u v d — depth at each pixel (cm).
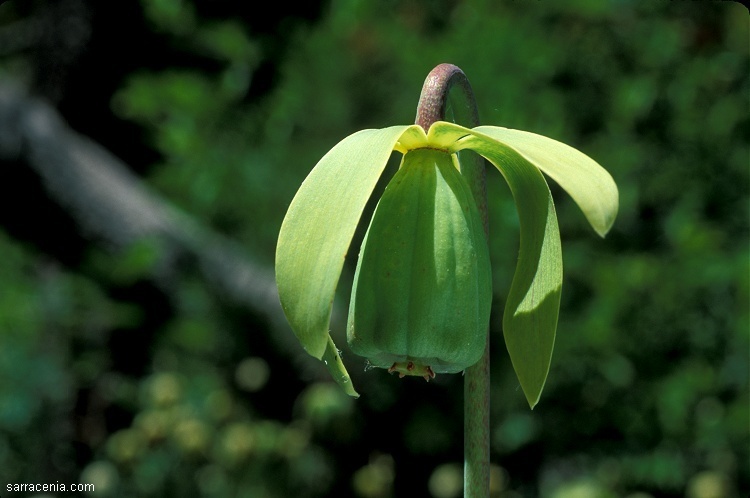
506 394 597
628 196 614
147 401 596
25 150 627
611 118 657
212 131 736
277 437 537
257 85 795
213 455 541
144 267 606
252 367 616
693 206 621
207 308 627
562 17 691
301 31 782
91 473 540
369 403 587
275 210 692
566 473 587
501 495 528
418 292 149
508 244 601
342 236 135
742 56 674
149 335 640
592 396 592
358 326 151
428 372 154
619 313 592
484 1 701
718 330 591
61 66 827
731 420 561
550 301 158
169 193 718
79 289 635
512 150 153
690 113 651
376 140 142
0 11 891
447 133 153
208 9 845
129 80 801
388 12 751
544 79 670
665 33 674
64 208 637
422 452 589
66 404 623
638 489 574
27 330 627
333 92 718
